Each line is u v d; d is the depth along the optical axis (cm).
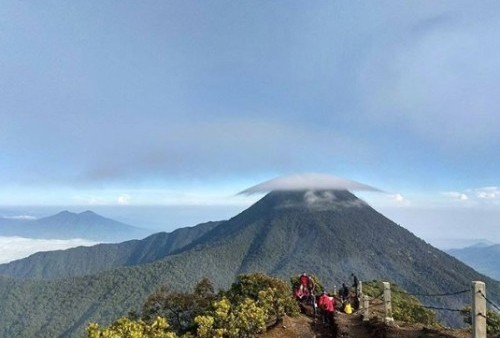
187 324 2553
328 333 1777
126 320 1348
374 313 2145
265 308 1847
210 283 2950
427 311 2722
